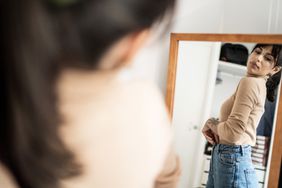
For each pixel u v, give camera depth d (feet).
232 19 3.20
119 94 1.11
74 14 0.80
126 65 1.03
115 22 0.84
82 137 1.05
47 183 1.00
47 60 0.81
